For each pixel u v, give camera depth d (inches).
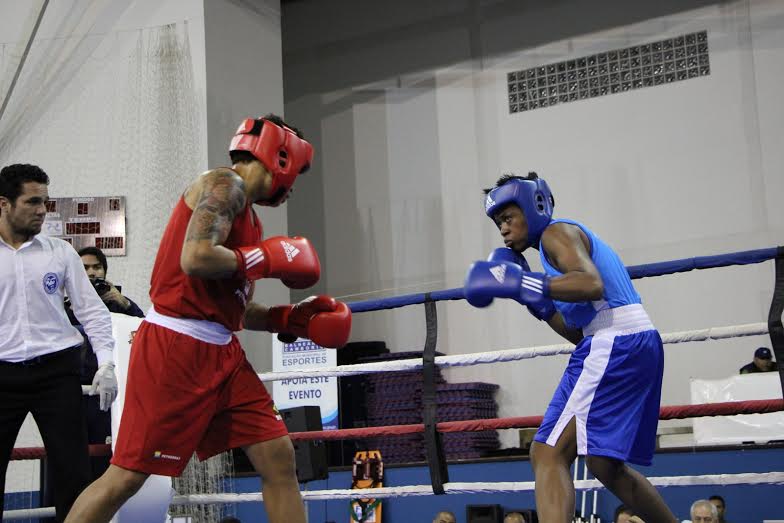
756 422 194.5
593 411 89.1
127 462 81.9
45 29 290.8
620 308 91.0
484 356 115.4
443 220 316.5
